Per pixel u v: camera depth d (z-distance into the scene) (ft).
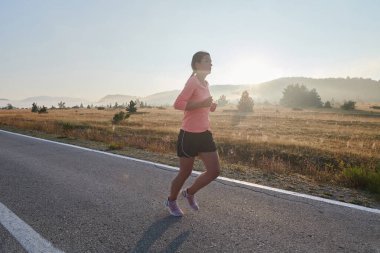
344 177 22.61
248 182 19.97
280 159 38.55
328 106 303.27
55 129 61.11
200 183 12.92
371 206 15.30
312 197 16.34
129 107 200.54
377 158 37.27
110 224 12.65
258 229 12.04
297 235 11.51
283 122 117.50
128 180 19.94
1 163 26.32
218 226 12.34
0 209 14.62
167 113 196.54
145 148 38.68
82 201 15.67
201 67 12.09
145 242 10.98
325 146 48.47
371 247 10.57
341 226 12.37
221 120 128.98
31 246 10.82
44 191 17.56
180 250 10.36
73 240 11.24
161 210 14.28
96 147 37.37
